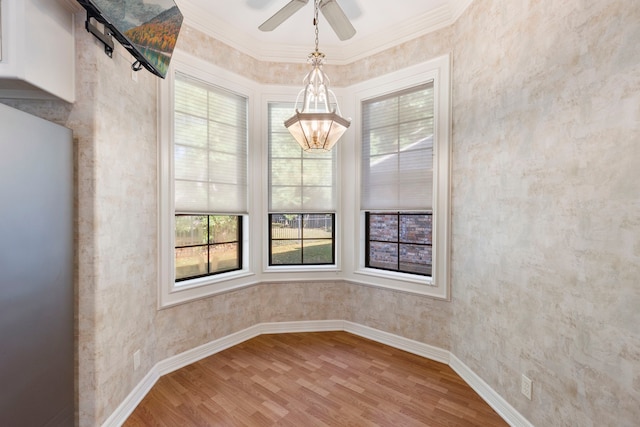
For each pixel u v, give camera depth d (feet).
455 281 8.31
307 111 6.87
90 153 5.51
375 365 8.52
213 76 9.11
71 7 5.29
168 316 8.10
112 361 6.01
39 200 4.67
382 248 10.56
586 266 4.56
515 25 6.04
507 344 6.30
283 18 6.60
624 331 4.04
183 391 7.26
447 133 8.50
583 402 4.61
